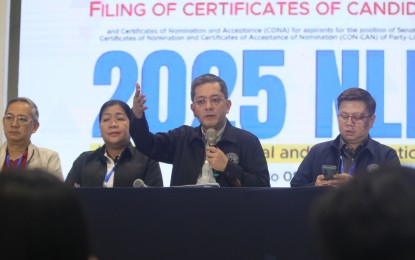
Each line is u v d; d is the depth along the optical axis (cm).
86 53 646
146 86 638
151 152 429
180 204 309
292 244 301
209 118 428
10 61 658
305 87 627
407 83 620
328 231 110
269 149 624
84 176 457
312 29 632
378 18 628
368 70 624
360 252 107
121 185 447
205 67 637
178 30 642
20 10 659
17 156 485
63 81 645
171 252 307
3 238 114
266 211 305
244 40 636
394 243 105
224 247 306
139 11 647
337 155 461
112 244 308
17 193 115
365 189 108
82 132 639
